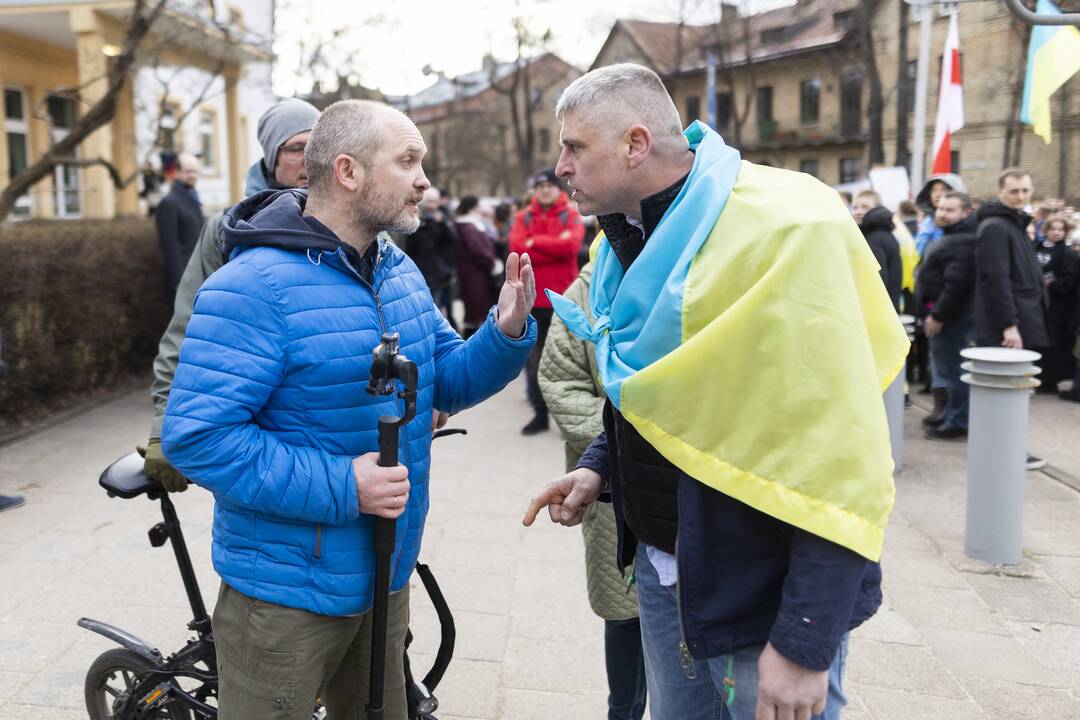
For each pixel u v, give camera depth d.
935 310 6.42
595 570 2.54
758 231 1.55
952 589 4.00
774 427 1.50
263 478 1.68
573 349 2.67
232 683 1.86
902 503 5.12
